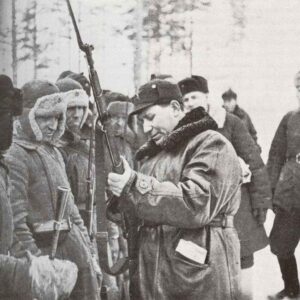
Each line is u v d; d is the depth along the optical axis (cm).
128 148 340
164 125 310
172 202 294
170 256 304
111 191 311
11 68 371
